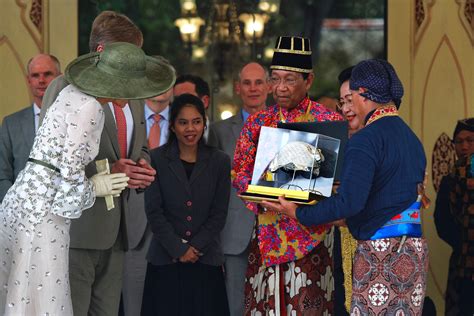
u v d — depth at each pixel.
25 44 20.28
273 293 14.14
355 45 21.77
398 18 21.14
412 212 12.08
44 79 17.00
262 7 22.25
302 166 13.14
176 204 16.22
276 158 13.28
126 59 12.76
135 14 22.14
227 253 17.20
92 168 13.62
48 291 12.45
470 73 21.00
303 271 14.09
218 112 22.45
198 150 16.56
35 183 12.36
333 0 21.88
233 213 17.30
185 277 16.17
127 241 14.02
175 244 15.98
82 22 20.88
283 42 14.28
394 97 12.23
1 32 20.16
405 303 12.01
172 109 16.48
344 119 15.09
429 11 21.05
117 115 14.10
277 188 13.19
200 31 22.36
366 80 12.22
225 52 22.39
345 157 12.10
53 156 12.39
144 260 17.45
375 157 11.92
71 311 12.73
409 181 12.04
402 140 12.12
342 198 11.93
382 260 11.98
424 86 20.94
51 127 12.42
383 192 12.01
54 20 20.52
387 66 12.30
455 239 18.42
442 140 20.91
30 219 12.37
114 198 13.70
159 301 16.14
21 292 12.41
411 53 21.05
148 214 16.20
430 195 20.80
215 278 16.34
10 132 16.86
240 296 17.19
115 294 14.03
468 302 17.77
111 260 13.96
